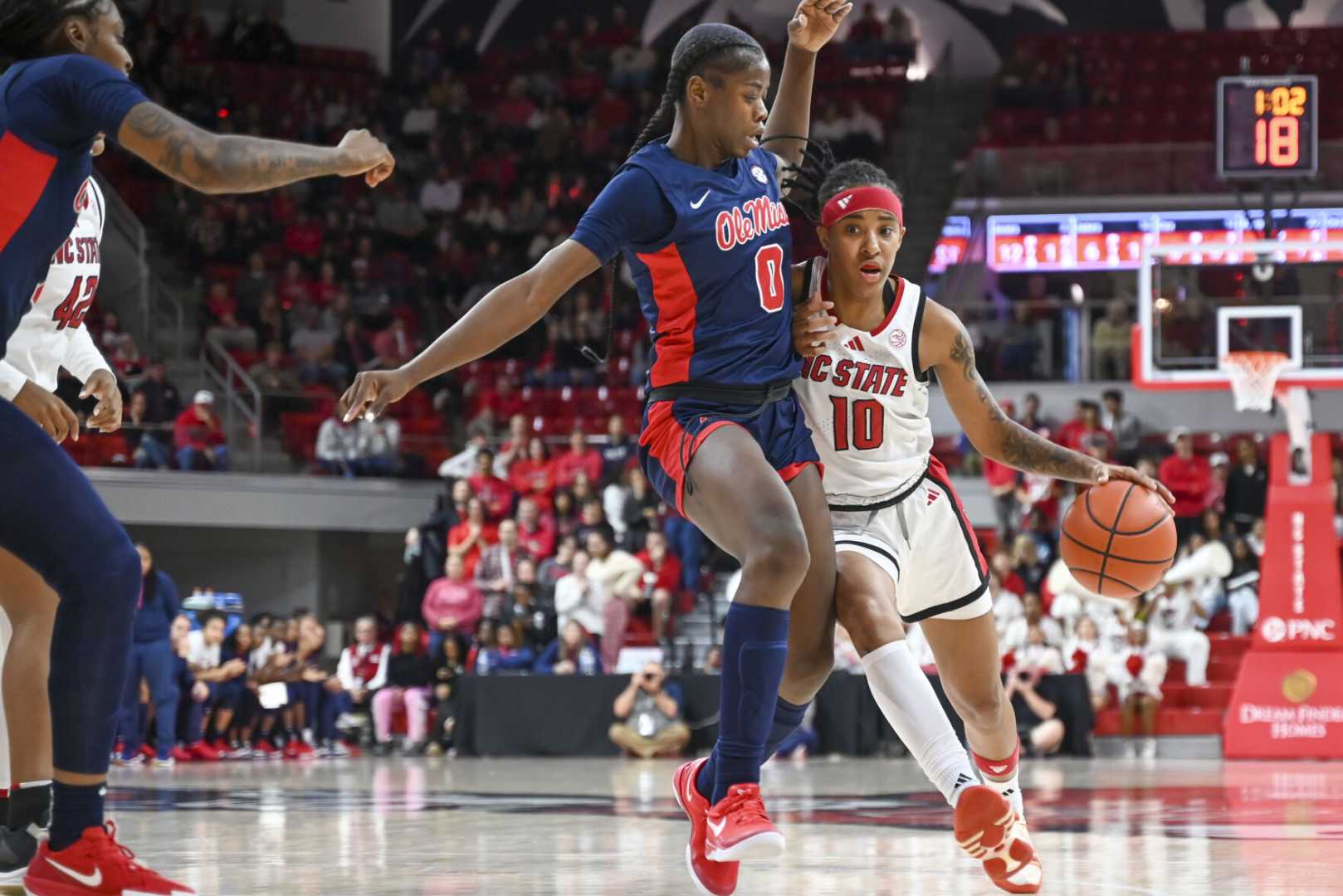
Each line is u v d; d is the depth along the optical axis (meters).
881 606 4.45
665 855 5.88
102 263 21.41
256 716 16.62
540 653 17.06
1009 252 22.23
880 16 29.23
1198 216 21.77
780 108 5.07
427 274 24.78
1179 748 15.95
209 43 27.19
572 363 22.64
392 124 27.59
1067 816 7.93
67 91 3.65
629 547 18.11
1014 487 18.16
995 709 4.96
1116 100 27.16
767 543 4.05
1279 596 15.30
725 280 4.36
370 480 20.20
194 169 3.51
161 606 15.31
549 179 26.92
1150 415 20.41
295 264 23.47
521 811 8.45
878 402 4.71
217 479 19.08
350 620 20.92
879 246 4.61
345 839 6.61
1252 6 28.52
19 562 4.50
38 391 4.53
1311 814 7.98
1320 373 14.57
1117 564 4.89
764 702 4.11
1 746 4.77
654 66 28.92
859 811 8.41
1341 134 26.11
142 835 6.83
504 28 30.02
